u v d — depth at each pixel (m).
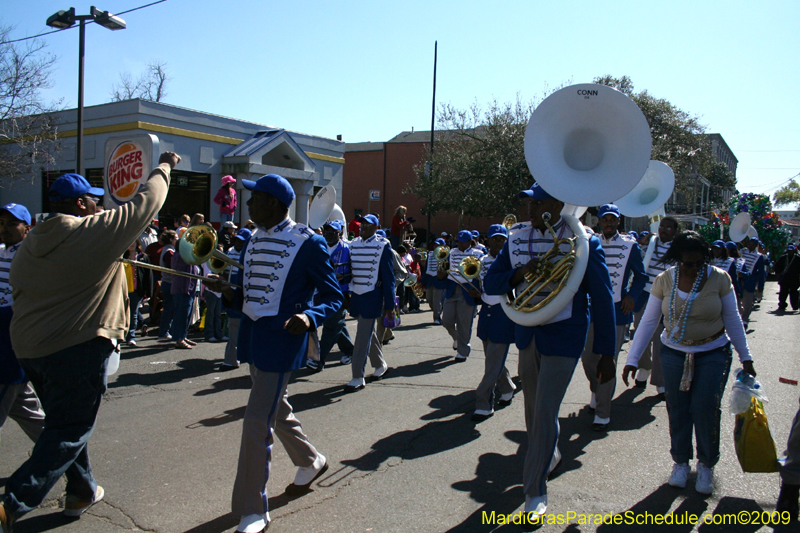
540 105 3.29
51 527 3.23
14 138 16.17
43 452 2.81
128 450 4.43
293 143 19.00
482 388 5.35
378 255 6.39
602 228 5.79
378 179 37.00
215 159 17.97
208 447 4.52
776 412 5.59
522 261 3.48
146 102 16.27
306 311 3.19
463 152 26.81
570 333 3.31
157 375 6.89
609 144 3.25
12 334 2.88
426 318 13.09
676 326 3.78
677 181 29.30
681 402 3.81
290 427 3.53
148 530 3.21
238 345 3.42
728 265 10.43
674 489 3.82
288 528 3.23
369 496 3.67
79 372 2.89
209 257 3.32
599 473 4.09
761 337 10.84
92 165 17.30
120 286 3.13
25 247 2.83
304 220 19.67
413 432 4.96
